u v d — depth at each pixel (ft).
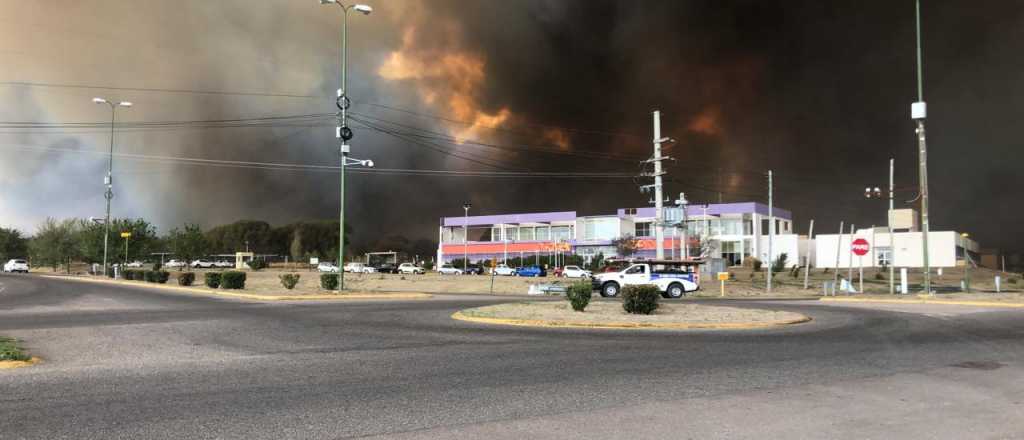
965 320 58.44
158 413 22.03
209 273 126.31
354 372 30.60
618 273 106.11
